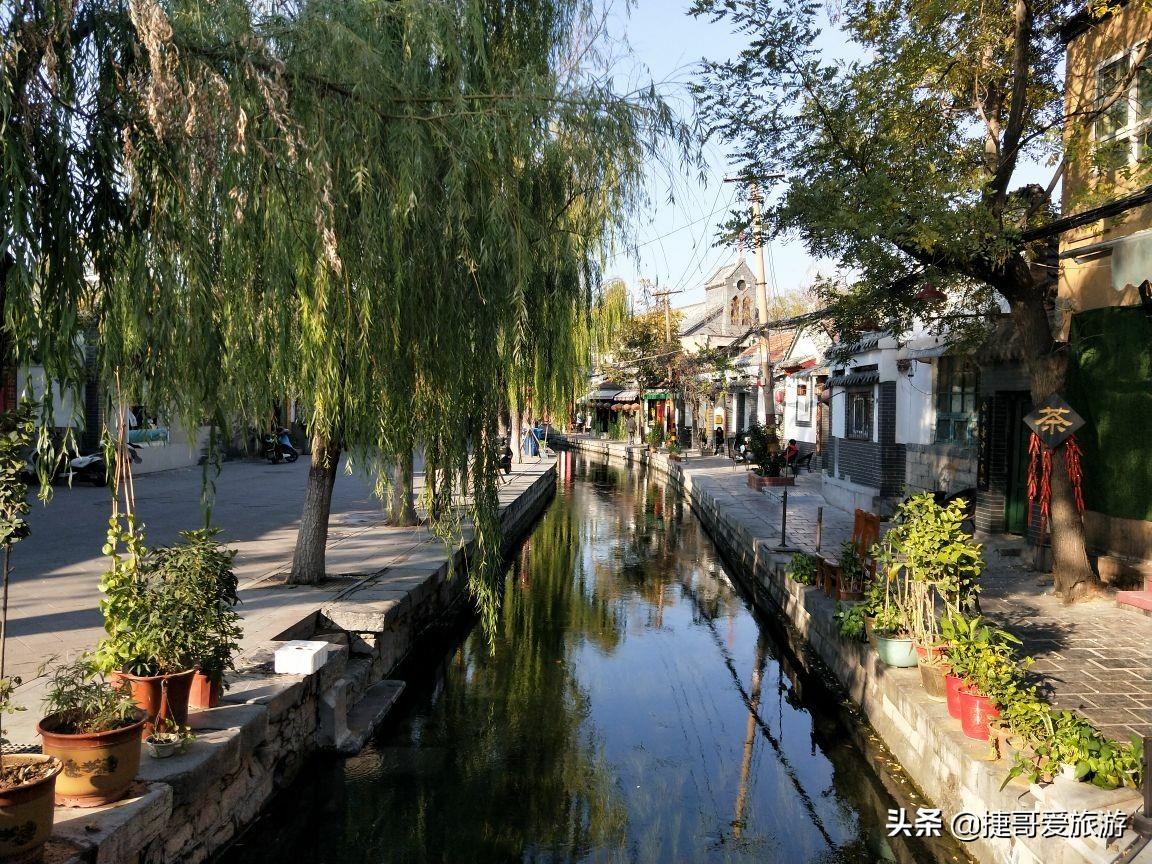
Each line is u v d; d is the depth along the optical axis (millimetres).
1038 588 8617
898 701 5844
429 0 4586
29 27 3084
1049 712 4375
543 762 6297
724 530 16156
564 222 5648
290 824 5289
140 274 3520
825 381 21891
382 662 7785
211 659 4715
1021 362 10680
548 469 26266
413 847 5070
